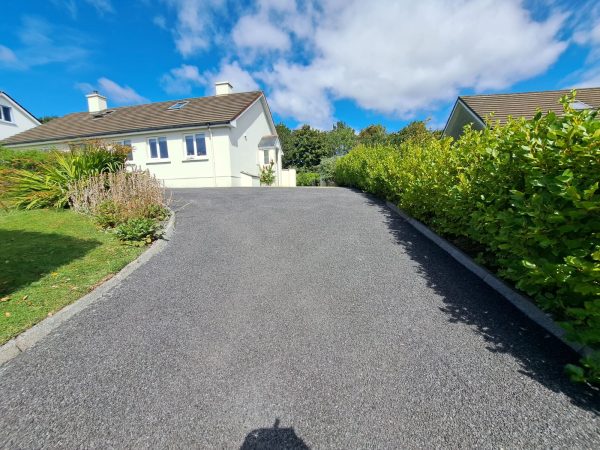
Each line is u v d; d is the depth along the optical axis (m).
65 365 2.26
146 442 1.64
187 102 18.66
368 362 2.19
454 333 2.50
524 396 1.85
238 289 3.42
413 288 3.32
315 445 1.59
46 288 3.31
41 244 4.61
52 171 7.00
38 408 1.88
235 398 1.91
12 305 2.94
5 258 4.05
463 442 1.58
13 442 1.66
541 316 2.58
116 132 15.66
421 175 5.36
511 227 2.59
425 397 1.87
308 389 1.96
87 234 5.19
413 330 2.56
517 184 2.88
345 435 1.64
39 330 2.62
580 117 2.22
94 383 2.08
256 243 5.00
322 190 11.98
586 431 1.61
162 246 4.91
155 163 15.88
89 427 1.74
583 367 2.05
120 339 2.56
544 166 2.38
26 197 6.50
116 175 7.02
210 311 2.98
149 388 2.02
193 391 1.98
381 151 9.84
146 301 3.20
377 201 8.73
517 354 2.22
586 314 1.90
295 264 4.09
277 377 2.07
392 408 1.80
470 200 3.59
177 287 3.51
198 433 1.68
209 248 4.81
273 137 20.53
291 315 2.86
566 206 2.18
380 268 3.89
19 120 24.58
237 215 6.97
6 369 2.23
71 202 6.76
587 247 2.00
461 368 2.10
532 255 2.40
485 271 3.51
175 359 2.30
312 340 2.47
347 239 5.09
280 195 10.17
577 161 2.10
